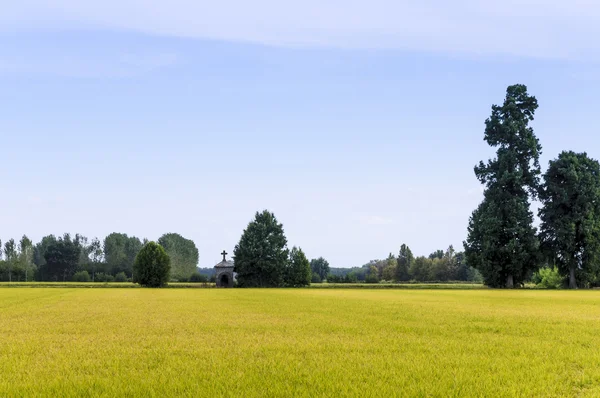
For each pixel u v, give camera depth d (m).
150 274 95.75
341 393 10.34
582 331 21.00
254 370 12.70
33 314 30.17
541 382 11.37
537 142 83.19
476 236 82.88
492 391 10.66
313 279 156.25
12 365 13.45
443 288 86.00
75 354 15.16
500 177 81.56
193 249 188.00
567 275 85.62
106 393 10.44
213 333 20.30
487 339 18.50
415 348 16.28
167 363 13.63
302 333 20.28
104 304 40.69
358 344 17.05
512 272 82.12
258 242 104.38
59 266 165.50
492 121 84.25
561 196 81.81
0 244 154.88
